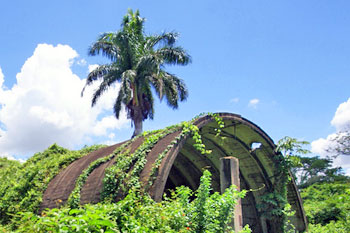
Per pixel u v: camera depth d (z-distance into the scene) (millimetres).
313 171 38938
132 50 21484
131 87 21875
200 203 6895
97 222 4047
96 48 21266
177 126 9680
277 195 12836
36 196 11102
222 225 6945
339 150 25109
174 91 22328
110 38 21875
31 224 4160
